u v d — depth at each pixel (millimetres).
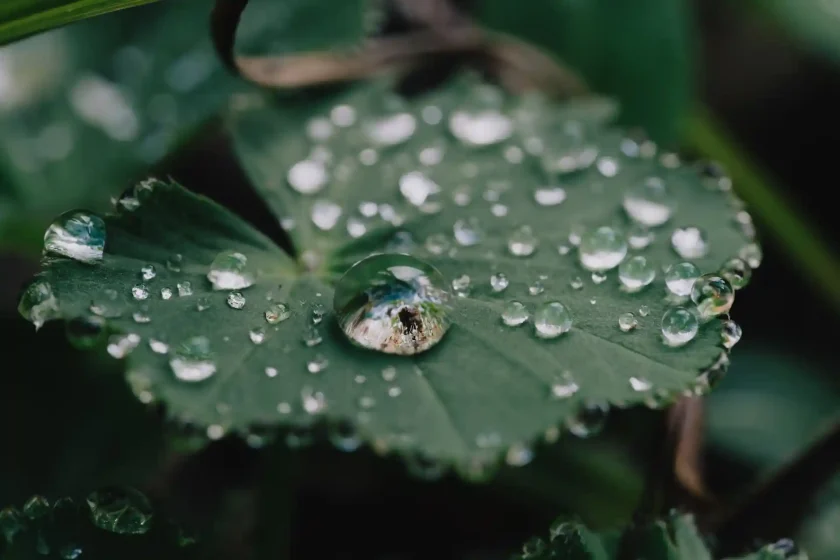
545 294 126
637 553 125
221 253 127
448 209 137
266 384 117
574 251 131
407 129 149
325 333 122
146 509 124
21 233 158
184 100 162
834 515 141
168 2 168
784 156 209
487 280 128
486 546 158
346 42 155
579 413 117
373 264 125
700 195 138
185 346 119
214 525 155
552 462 156
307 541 158
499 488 157
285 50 154
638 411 161
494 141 147
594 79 172
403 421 116
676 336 122
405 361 120
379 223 135
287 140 147
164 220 127
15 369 158
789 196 204
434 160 144
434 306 123
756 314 180
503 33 172
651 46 171
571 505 156
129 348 118
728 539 134
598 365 120
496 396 118
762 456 165
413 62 163
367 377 119
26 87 165
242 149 145
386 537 158
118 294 121
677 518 127
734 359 173
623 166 142
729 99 215
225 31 136
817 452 133
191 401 116
